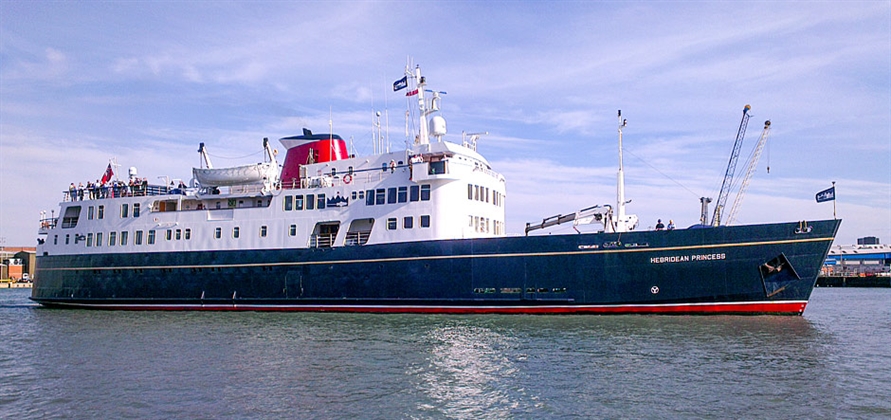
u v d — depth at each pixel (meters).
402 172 44.47
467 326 36.69
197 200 51.16
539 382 23.72
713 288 37.53
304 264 45.66
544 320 38.22
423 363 27.09
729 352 28.50
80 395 22.70
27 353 31.14
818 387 22.73
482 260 41.16
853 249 143.00
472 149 50.38
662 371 25.12
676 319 37.47
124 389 23.41
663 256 38.22
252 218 48.47
